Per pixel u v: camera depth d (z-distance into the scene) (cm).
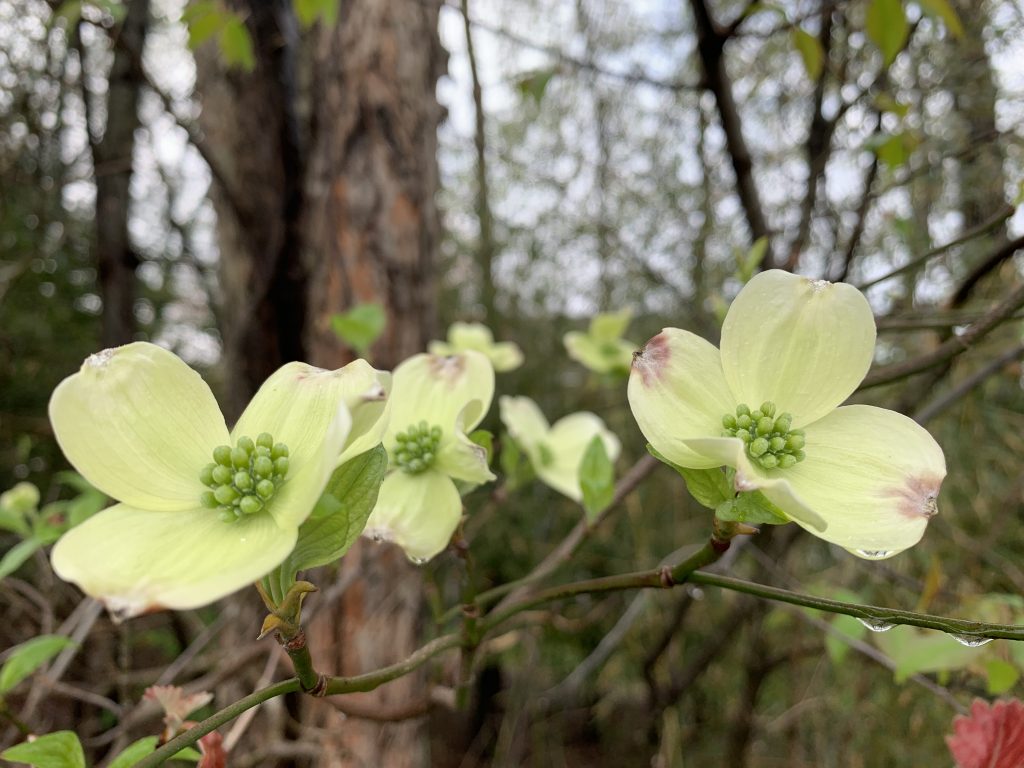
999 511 39
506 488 30
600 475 22
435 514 18
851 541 14
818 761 47
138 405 13
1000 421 41
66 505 31
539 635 54
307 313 40
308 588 12
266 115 40
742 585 15
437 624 22
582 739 65
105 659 37
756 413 15
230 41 31
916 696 37
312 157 40
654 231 62
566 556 21
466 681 18
